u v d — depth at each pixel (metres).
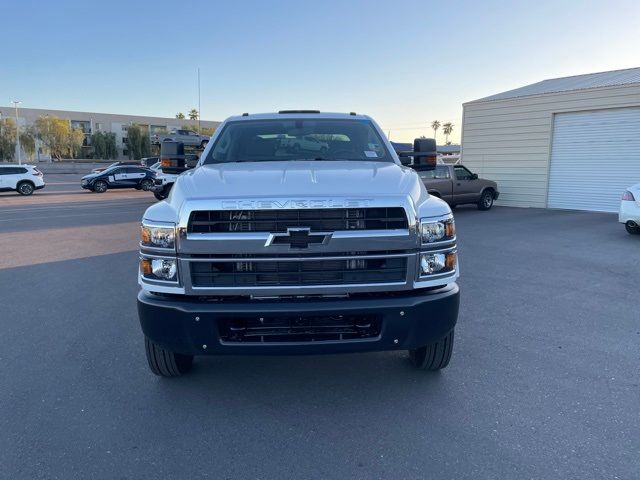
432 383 3.84
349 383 3.86
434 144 4.64
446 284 3.29
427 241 3.17
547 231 11.56
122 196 27.11
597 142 15.84
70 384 3.89
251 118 4.95
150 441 3.10
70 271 7.98
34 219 15.73
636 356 4.32
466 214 15.35
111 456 2.94
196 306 3.08
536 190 17.47
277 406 3.53
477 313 5.51
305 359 4.32
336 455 2.93
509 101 17.83
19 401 3.62
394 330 3.13
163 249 3.12
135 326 5.26
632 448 2.94
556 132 16.78
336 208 3.02
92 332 5.08
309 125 4.77
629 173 15.27
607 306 5.76
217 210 3.02
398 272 3.14
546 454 2.90
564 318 5.33
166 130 107.88
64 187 37.19
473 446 2.99
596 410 3.39
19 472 2.79
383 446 3.02
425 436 3.12
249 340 3.16
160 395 3.71
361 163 4.06
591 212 15.77
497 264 7.99
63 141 85.56
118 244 10.70
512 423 3.24
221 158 4.41
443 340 3.71
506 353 4.40
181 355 3.84
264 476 2.75
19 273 7.86
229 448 3.02
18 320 5.49
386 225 3.11
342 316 3.11
